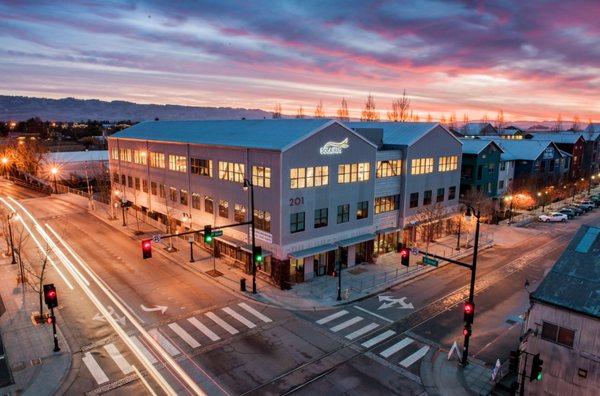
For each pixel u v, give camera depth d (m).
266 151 32.97
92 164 86.50
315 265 35.94
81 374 21.58
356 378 21.78
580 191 82.31
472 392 20.75
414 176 44.75
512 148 72.62
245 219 36.28
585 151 93.75
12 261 37.78
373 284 34.31
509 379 21.47
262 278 34.94
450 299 31.91
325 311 29.52
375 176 39.97
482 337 26.23
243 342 25.08
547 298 19.20
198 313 28.72
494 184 60.72
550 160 74.69
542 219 59.38
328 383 21.30
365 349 24.61
